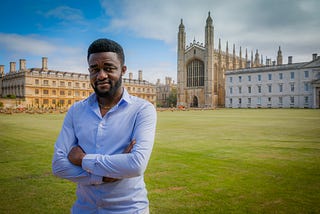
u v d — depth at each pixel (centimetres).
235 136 1524
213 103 9344
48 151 1074
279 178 697
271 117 3288
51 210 513
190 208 512
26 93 8431
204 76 9519
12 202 550
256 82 8669
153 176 719
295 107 7812
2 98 7662
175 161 891
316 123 2316
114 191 218
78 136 235
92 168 205
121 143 226
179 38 10175
